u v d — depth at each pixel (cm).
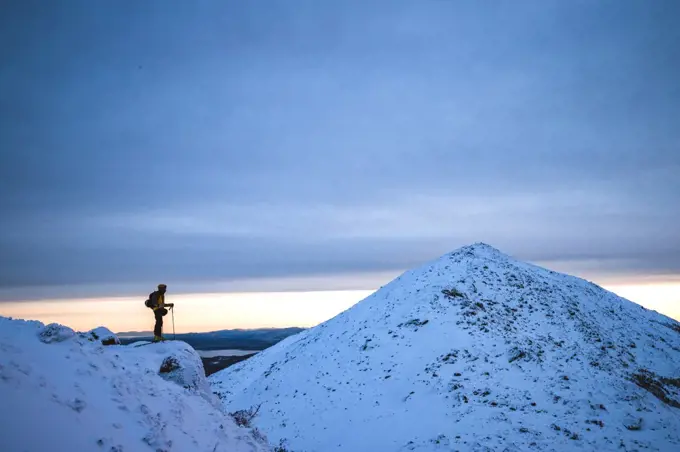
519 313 3553
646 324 4012
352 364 3253
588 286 4581
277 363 4062
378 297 4272
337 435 2542
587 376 2745
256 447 1205
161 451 898
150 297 1622
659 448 2056
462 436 2200
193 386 1338
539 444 2077
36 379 841
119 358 1180
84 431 802
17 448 681
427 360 2972
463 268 4141
